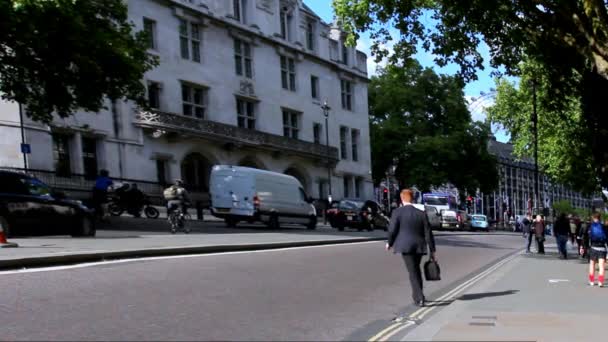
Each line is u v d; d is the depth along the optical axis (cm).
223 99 4244
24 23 1966
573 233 3575
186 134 3753
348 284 1193
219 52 4253
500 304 1007
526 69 2559
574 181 3419
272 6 4828
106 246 1511
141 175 3553
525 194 13988
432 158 5878
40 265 1190
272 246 1883
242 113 4472
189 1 4009
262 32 4669
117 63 2283
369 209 3556
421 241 986
